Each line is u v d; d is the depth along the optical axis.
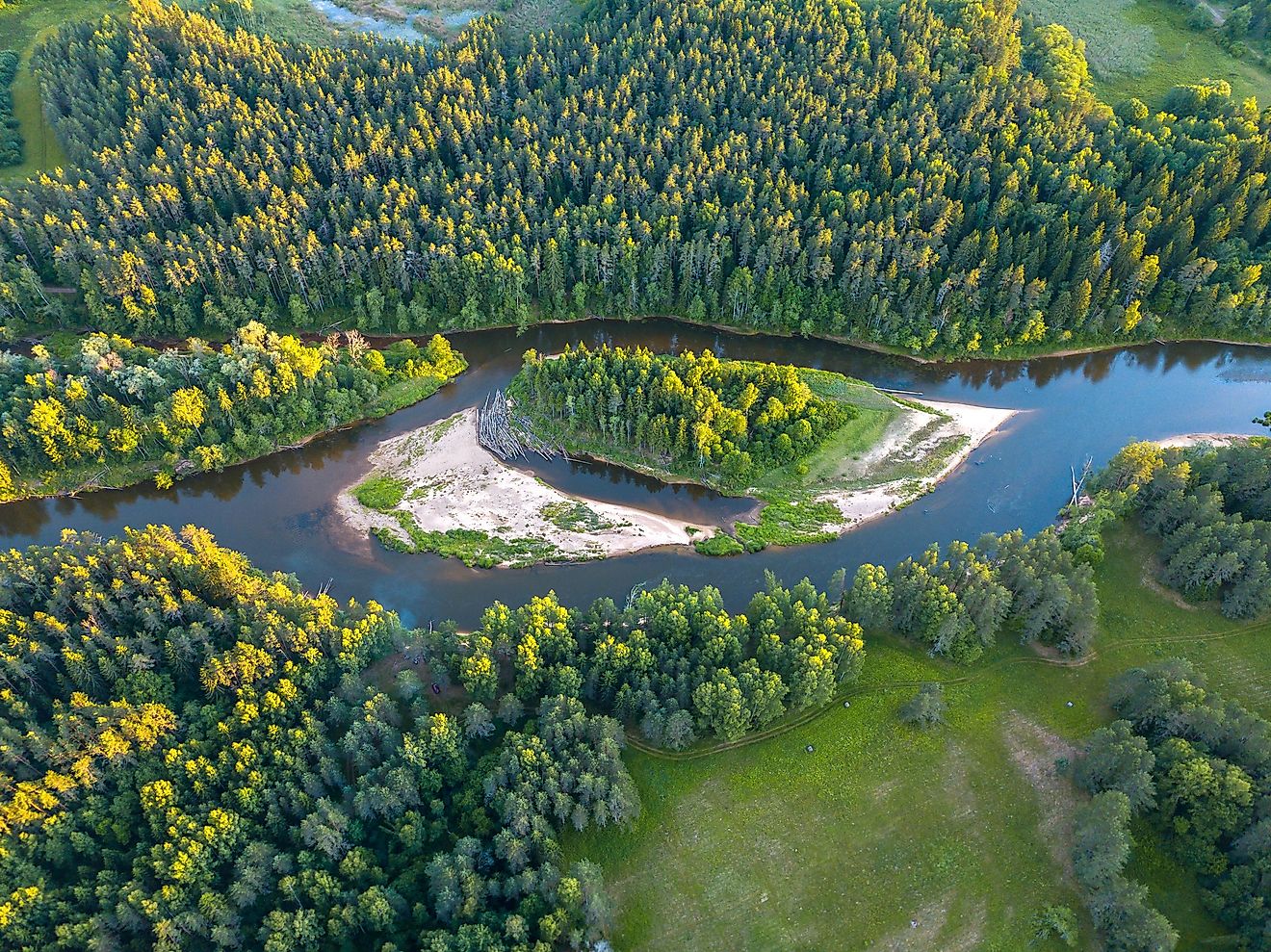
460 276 187.50
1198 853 96.00
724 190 193.00
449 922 89.38
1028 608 122.44
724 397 157.88
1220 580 127.19
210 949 87.44
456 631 127.31
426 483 156.12
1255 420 171.00
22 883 89.00
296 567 141.88
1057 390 179.25
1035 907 95.94
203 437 155.25
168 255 180.12
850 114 197.62
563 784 98.88
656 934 94.00
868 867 99.56
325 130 194.12
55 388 150.38
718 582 139.88
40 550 122.38
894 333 185.38
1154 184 183.38
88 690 108.75
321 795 98.62
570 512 150.88
